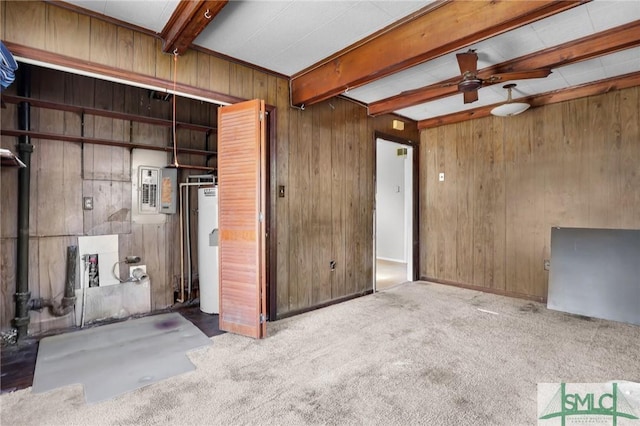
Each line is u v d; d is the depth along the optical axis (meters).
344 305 3.94
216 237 3.59
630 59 3.02
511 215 4.35
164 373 2.31
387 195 7.50
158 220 3.74
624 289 3.37
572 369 2.37
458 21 2.22
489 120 4.54
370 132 4.50
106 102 3.40
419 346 2.76
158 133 3.73
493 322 3.33
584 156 3.78
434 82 3.61
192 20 2.25
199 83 2.88
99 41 2.38
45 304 3.05
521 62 2.97
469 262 4.77
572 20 2.38
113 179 3.44
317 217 3.84
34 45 2.14
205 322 3.35
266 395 2.06
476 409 1.92
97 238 3.35
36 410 1.89
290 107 3.56
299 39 2.74
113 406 1.94
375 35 2.67
